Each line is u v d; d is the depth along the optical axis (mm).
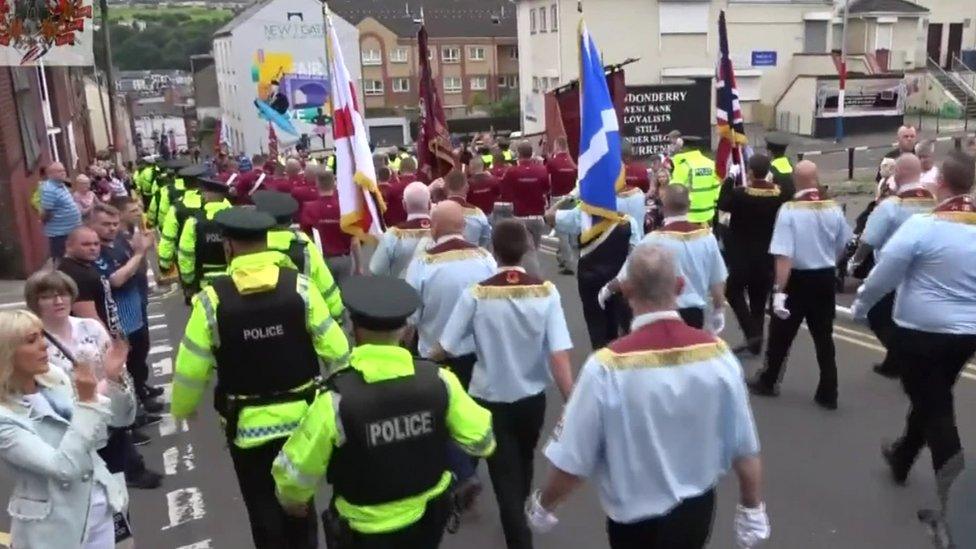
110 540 3717
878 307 6086
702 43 38062
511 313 4469
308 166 10461
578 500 5500
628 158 9031
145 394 7230
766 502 5285
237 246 4098
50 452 3330
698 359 3061
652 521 3113
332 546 3307
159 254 8320
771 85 40156
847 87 35750
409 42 68750
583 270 7172
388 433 3170
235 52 54219
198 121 75750
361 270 8758
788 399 6996
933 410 4895
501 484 4551
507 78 72250
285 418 4094
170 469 6227
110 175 20109
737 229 7738
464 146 18062
